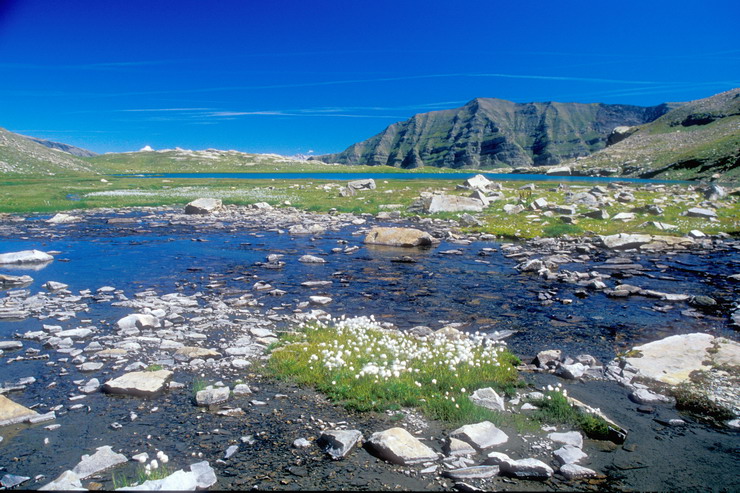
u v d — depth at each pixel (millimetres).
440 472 7746
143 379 11016
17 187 75375
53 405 10023
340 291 21391
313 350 13305
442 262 28172
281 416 9711
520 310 18547
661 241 32781
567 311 18359
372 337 14383
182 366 12320
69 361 12539
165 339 14320
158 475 7293
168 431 8977
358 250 32156
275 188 82500
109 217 49375
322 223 45125
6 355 12906
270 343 14125
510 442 8758
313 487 7242
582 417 9570
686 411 10078
